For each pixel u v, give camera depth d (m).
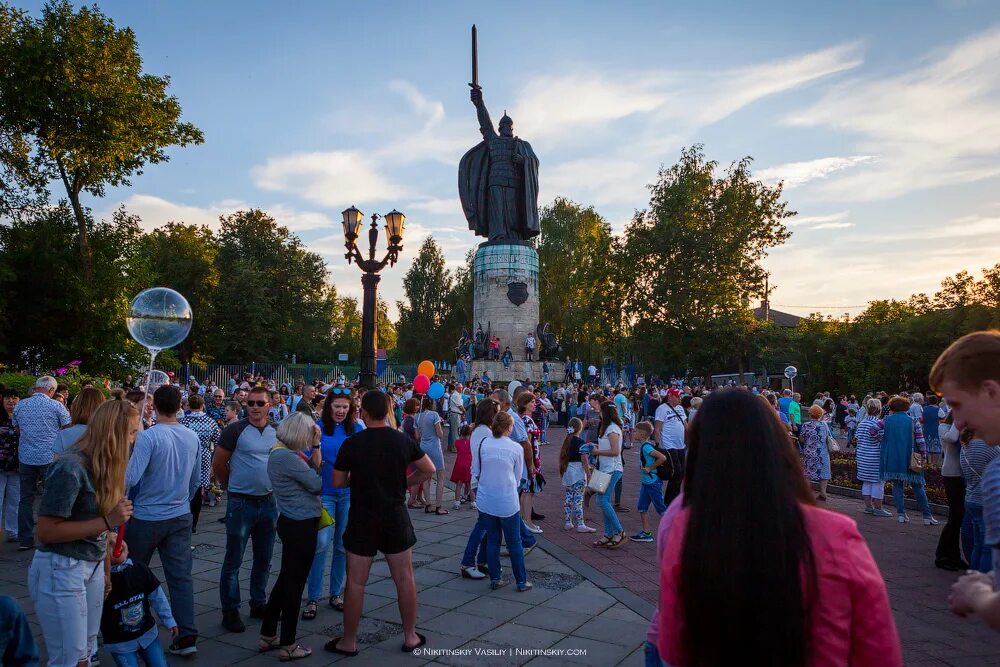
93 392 6.45
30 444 7.94
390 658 4.86
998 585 2.09
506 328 35.09
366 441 4.94
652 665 3.01
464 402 21.39
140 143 26.16
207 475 9.23
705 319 41.25
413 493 11.19
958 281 39.16
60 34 24.16
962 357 2.08
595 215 58.00
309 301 63.03
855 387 42.28
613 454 8.32
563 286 56.22
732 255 40.31
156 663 4.02
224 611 5.41
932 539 8.91
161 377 10.02
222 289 54.12
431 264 75.38
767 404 1.79
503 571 7.23
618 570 7.29
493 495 6.52
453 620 5.68
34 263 25.33
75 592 3.61
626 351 44.38
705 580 1.53
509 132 36.53
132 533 4.72
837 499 12.37
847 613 1.53
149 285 30.75
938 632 5.51
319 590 5.80
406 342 74.06
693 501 1.67
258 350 54.00
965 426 2.13
